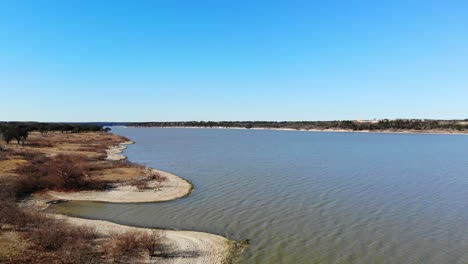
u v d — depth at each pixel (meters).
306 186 46.69
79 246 22.12
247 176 54.81
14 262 18.89
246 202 37.91
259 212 34.06
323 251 24.62
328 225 30.25
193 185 47.16
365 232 28.59
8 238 22.28
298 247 25.28
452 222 31.45
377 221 31.55
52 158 59.31
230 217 32.47
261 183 48.78
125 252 22.58
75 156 65.69
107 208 35.62
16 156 59.41
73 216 32.72
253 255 23.73
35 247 21.12
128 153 91.81
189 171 60.28
